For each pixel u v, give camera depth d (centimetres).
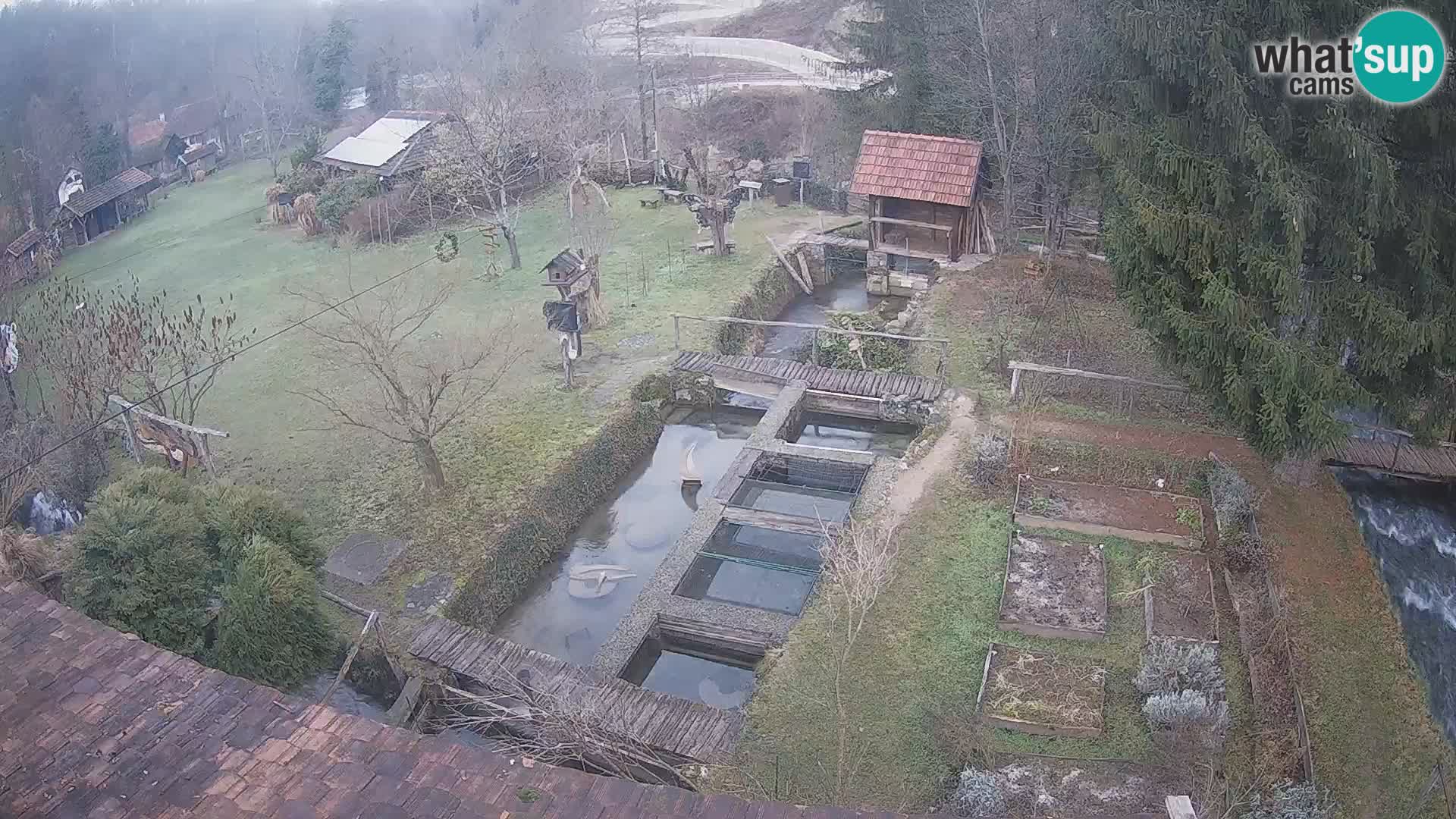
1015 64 3234
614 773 1675
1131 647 1783
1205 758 1515
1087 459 2278
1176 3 1841
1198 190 1869
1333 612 1775
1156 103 1988
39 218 4978
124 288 3816
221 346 3045
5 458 2419
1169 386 2391
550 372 2953
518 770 944
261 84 6606
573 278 2997
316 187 4628
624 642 1944
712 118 5491
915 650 1806
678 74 6084
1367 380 1930
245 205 5059
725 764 1614
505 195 4028
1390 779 1473
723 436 2845
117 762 941
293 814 889
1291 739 1535
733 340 3238
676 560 2162
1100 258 3378
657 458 2750
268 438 2670
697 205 3838
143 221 4912
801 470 2500
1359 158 1673
